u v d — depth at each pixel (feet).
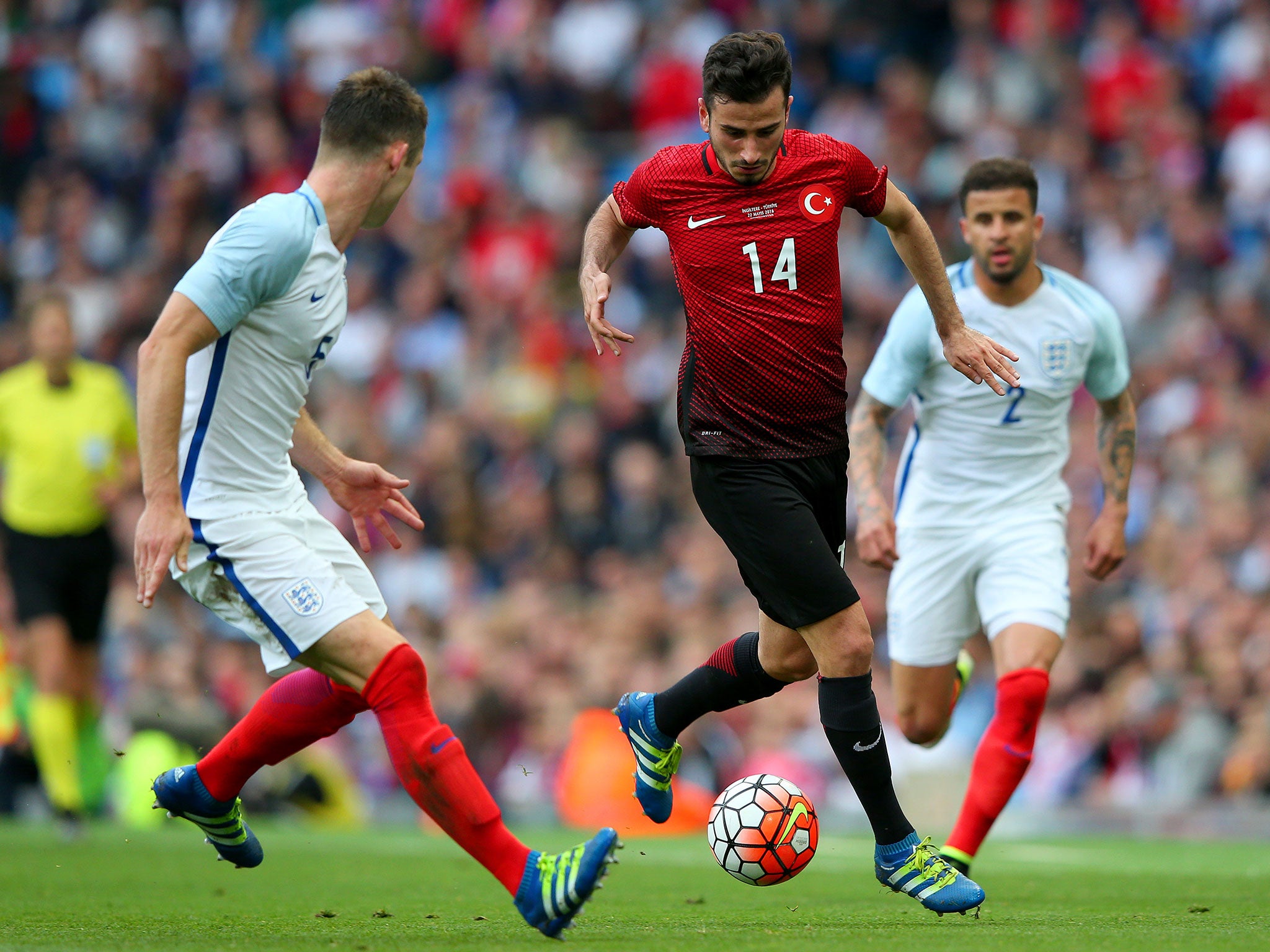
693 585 146.10
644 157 209.77
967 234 69.87
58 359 100.27
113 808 124.88
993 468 70.28
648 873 77.77
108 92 232.12
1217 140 190.29
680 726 59.41
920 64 212.23
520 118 217.15
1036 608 67.15
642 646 139.44
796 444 53.36
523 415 178.81
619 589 149.07
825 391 53.57
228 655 140.36
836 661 52.65
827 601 52.16
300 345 49.24
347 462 56.54
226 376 48.34
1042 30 198.90
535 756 135.54
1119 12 202.80
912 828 54.13
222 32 236.02
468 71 225.56
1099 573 72.64
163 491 46.19
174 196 212.43
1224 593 128.36
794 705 131.64
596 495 166.61
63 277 206.39
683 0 215.31
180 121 229.86
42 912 57.06
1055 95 195.00
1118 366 71.41
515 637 143.64
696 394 54.19
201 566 48.65
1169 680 125.90
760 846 54.60
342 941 46.91
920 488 71.92
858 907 59.57
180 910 57.82
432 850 89.92
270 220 47.62
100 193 223.92
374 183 50.01
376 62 228.43
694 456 54.08
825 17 212.02
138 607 141.49
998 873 75.72
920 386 71.00
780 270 52.95
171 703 121.29
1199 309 168.14
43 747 96.94
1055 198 184.03
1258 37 194.39
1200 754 121.60
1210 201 185.47
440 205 211.20
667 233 54.49
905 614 72.18
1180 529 140.56
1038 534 69.46
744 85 50.16
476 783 46.37
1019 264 68.74
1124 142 190.80
